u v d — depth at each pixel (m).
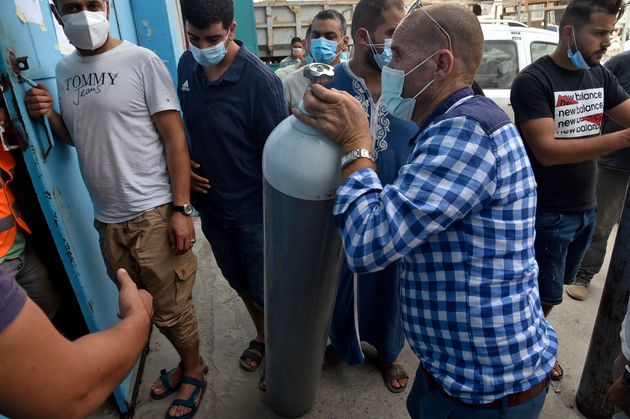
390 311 1.88
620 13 1.59
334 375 2.12
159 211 1.65
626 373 0.93
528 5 7.35
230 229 1.90
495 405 1.01
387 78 1.03
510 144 0.90
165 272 1.69
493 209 0.91
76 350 0.65
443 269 0.95
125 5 3.54
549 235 1.87
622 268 1.63
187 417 1.89
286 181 1.01
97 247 1.89
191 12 1.53
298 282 1.23
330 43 2.31
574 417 1.91
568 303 2.69
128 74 1.51
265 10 6.81
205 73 1.74
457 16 0.93
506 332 0.96
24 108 1.35
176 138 1.60
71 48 1.98
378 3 1.50
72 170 1.74
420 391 1.19
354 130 0.94
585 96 1.78
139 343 0.78
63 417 0.64
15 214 1.52
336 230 1.11
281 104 1.74
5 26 1.32
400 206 0.87
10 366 0.57
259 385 2.06
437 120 0.92
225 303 2.68
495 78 4.00
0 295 0.56
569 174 1.79
